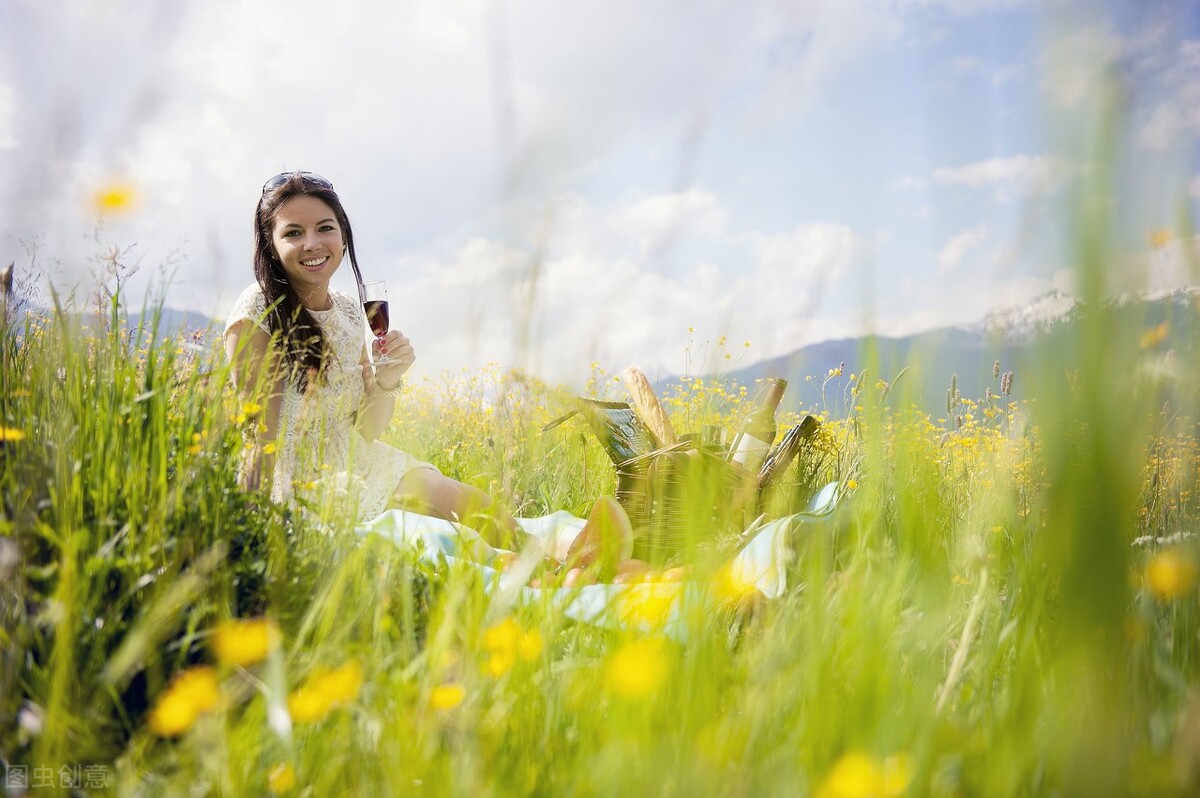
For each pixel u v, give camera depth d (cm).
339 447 357
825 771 118
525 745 140
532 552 178
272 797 133
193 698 134
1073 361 86
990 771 116
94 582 168
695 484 166
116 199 170
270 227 361
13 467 181
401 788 123
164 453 196
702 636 142
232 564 195
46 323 220
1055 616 115
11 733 145
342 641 170
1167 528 186
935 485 145
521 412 186
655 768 118
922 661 141
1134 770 108
